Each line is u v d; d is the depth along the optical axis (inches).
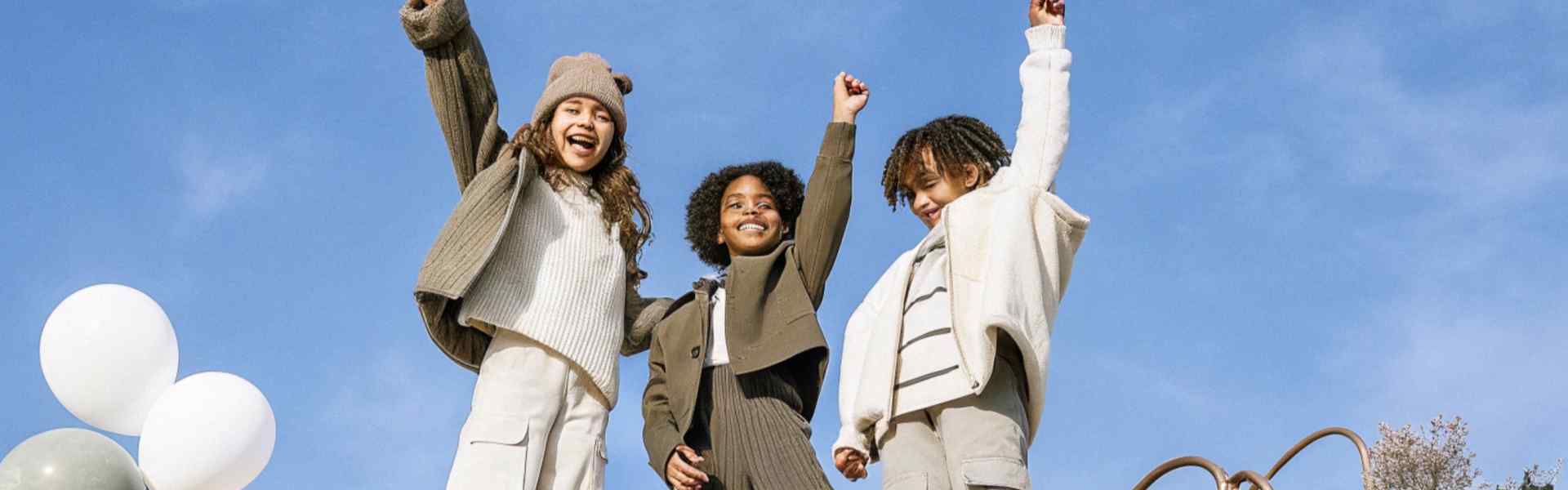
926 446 180.9
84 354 217.0
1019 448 175.2
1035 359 175.0
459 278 181.6
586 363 189.6
